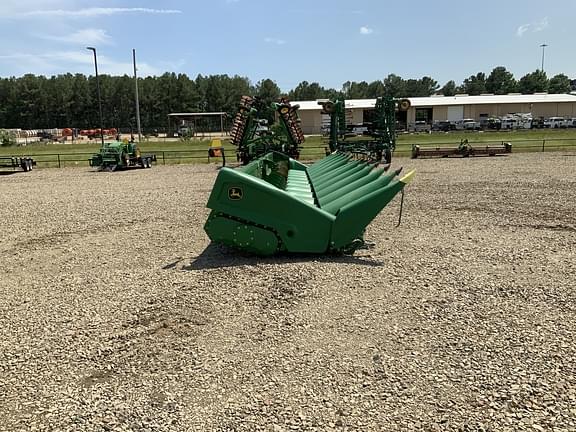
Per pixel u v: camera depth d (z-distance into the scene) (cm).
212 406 366
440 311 525
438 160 2509
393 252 766
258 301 572
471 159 2506
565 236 848
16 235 1028
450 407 354
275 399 371
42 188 1850
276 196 717
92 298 612
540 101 6819
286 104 1953
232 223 727
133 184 1878
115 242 922
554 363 409
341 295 580
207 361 434
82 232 1030
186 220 1116
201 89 11931
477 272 655
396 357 429
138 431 340
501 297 561
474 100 6988
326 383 391
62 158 3412
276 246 731
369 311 531
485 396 366
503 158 2503
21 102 11812
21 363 444
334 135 2380
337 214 723
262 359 434
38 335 504
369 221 728
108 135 7894
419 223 995
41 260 819
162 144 4659
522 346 440
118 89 11606
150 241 918
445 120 6769
